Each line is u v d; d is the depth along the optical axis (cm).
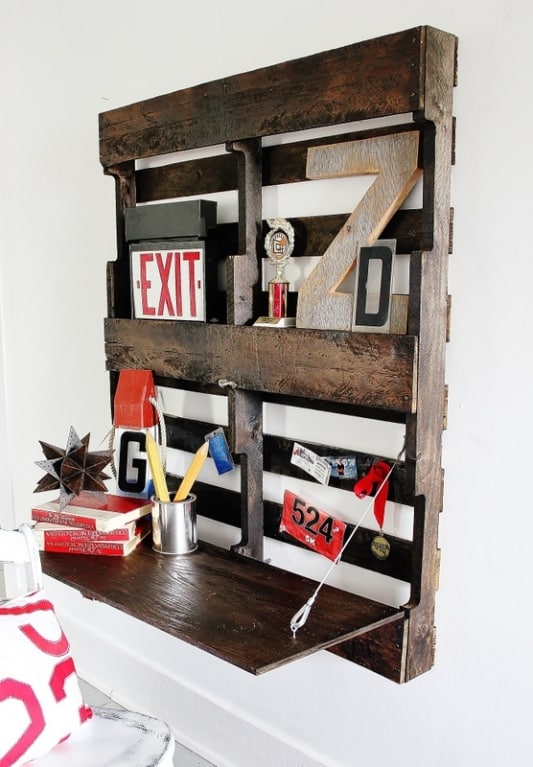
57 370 243
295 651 131
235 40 174
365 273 146
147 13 195
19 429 265
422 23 141
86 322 229
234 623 143
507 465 138
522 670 140
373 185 145
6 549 149
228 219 181
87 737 140
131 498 193
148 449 180
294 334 153
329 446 165
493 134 134
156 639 219
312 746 180
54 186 232
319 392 150
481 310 138
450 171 138
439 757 154
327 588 160
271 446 176
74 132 221
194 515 181
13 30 238
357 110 140
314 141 159
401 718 160
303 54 161
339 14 154
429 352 138
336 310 151
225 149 165
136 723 145
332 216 158
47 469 183
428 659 151
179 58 188
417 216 144
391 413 152
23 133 240
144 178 198
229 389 169
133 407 190
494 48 132
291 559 177
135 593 157
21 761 130
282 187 168
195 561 175
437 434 142
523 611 138
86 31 213
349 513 164
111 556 179
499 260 135
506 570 140
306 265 165
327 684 174
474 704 147
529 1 127
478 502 142
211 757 204
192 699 208
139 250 189
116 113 190
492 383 138
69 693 140
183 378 180
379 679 163
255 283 169
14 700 130
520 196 131
